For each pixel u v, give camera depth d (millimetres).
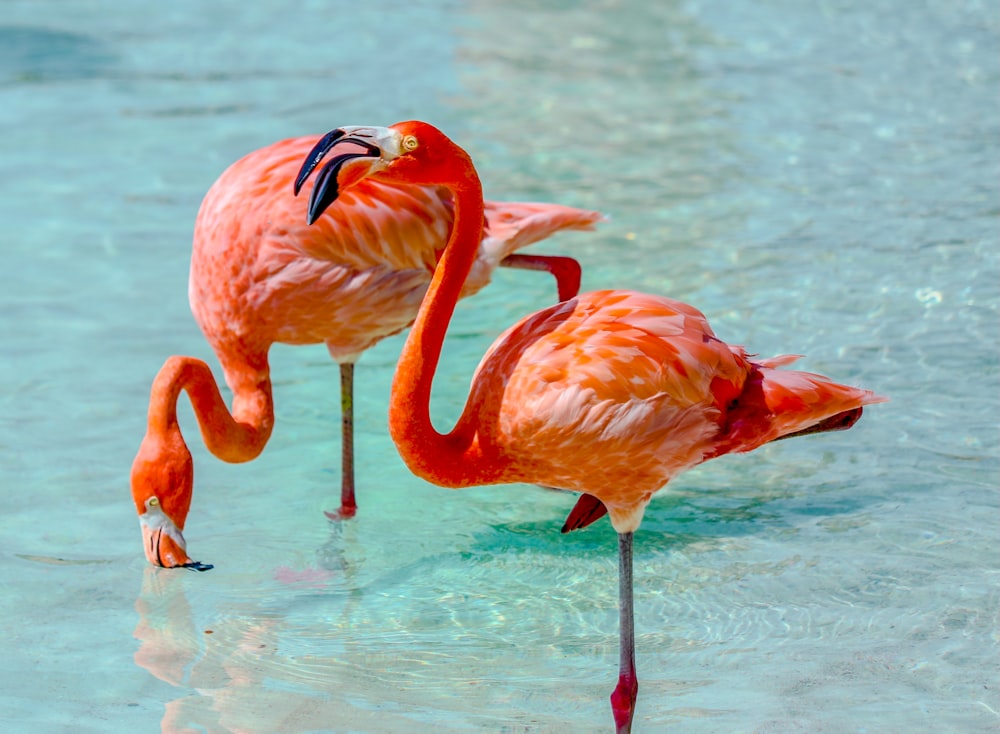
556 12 22969
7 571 8055
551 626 7492
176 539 7754
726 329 10891
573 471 6711
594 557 8297
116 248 13398
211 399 8086
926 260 12133
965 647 6934
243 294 8602
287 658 7188
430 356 6641
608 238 13156
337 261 8508
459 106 17734
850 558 7938
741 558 8070
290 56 20422
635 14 22641
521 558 8328
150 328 11641
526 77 19078
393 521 8836
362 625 7551
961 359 10227
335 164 6414
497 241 8961
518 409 6570
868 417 9609
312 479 9359
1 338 11336
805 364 10172
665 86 18406
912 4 22203
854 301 11344
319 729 6477
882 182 14266
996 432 9242
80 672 7004
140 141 16562
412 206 8648
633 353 6543
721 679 6812
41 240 13570
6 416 10016
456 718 6574
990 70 18125
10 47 20688
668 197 14258
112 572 8117
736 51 20000
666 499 8922
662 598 7703
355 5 23828
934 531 8148
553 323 6844
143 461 7691
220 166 15641
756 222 13391
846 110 16859
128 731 6438
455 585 8008
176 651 7250
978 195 13672
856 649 6992
